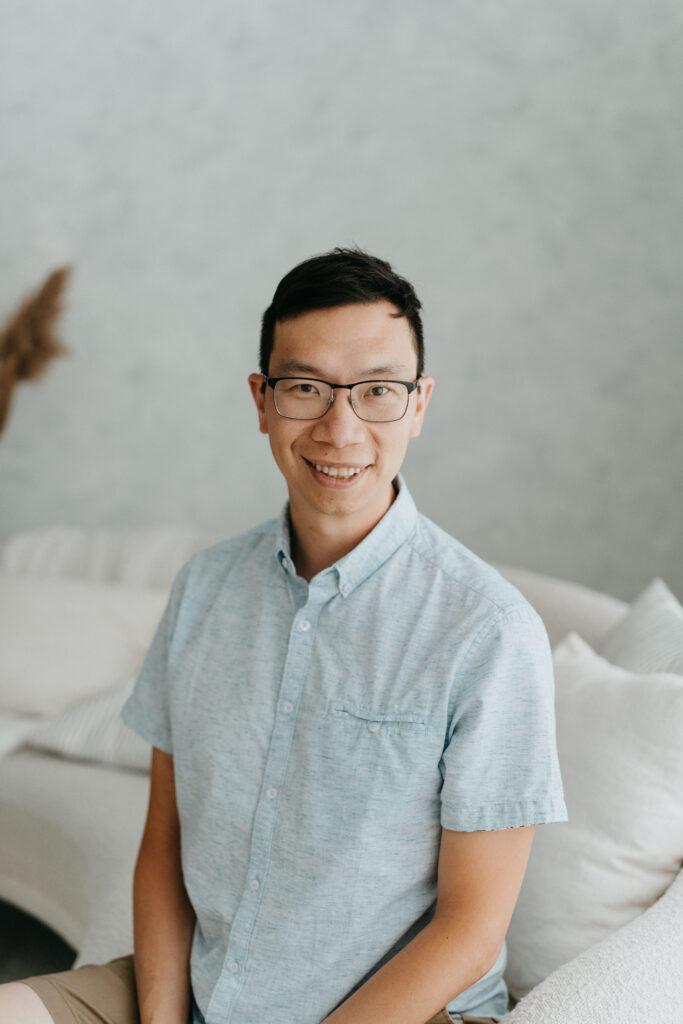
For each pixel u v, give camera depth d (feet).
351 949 3.20
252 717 3.47
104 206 10.01
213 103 9.55
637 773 3.90
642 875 3.86
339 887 3.18
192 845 3.57
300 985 3.24
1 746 6.99
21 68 10.15
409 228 8.95
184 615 3.85
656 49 8.09
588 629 5.89
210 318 9.72
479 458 8.85
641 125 8.18
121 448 10.16
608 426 8.46
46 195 10.20
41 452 10.46
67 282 10.15
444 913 3.04
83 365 10.20
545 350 8.59
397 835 3.17
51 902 5.76
